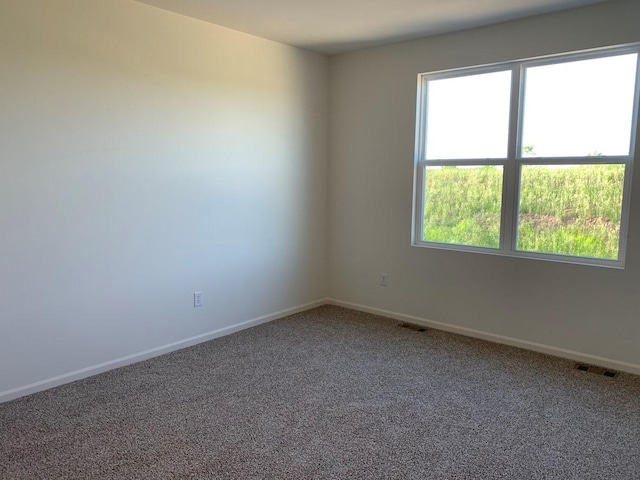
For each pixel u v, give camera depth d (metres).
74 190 2.91
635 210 3.12
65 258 2.91
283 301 4.44
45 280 2.83
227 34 3.67
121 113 3.09
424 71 3.97
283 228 4.35
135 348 3.33
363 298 4.63
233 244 3.92
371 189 4.44
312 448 2.30
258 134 4.01
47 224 2.81
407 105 4.11
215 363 3.33
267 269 4.24
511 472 2.13
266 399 2.80
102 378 3.06
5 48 2.56
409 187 4.18
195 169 3.57
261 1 3.08
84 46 2.88
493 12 3.29
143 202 3.27
